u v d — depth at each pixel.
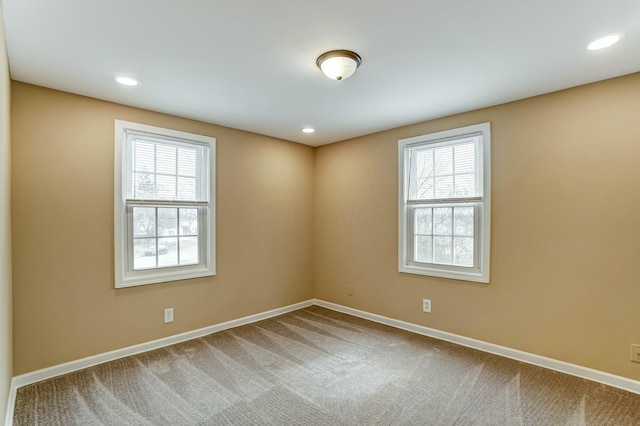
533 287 2.77
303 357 2.93
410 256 3.65
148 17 1.71
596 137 2.48
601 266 2.45
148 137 3.11
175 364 2.78
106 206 2.83
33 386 2.41
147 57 2.14
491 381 2.50
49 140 2.56
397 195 3.72
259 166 4.02
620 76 2.38
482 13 1.69
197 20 1.74
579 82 2.50
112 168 2.87
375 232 3.93
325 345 3.20
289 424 2.01
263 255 4.06
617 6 1.62
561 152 2.63
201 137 3.48
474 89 2.65
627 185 2.35
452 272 3.25
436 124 3.40
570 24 1.78
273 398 2.28
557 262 2.65
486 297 3.03
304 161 4.55
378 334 3.48
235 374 2.62
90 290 2.75
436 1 1.59
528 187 2.79
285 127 3.73
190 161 3.43
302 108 3.10
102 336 2.81
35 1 1.56
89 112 2.76
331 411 2.13
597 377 2.46
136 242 3.05
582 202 2.54
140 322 3.03
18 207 2.42
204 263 3.54
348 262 4.23
